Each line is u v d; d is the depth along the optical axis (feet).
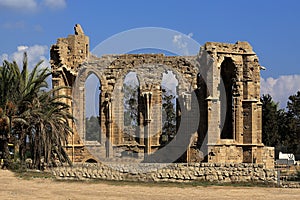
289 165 269.44
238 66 227.61
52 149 191.93
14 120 192.65
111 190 153.69
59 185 160.76
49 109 201.05
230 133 232.53
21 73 204.23
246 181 175.01
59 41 233.96
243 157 225.35
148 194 147.84
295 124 374.63
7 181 164.76
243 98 227.81
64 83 233.55
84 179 175.52
